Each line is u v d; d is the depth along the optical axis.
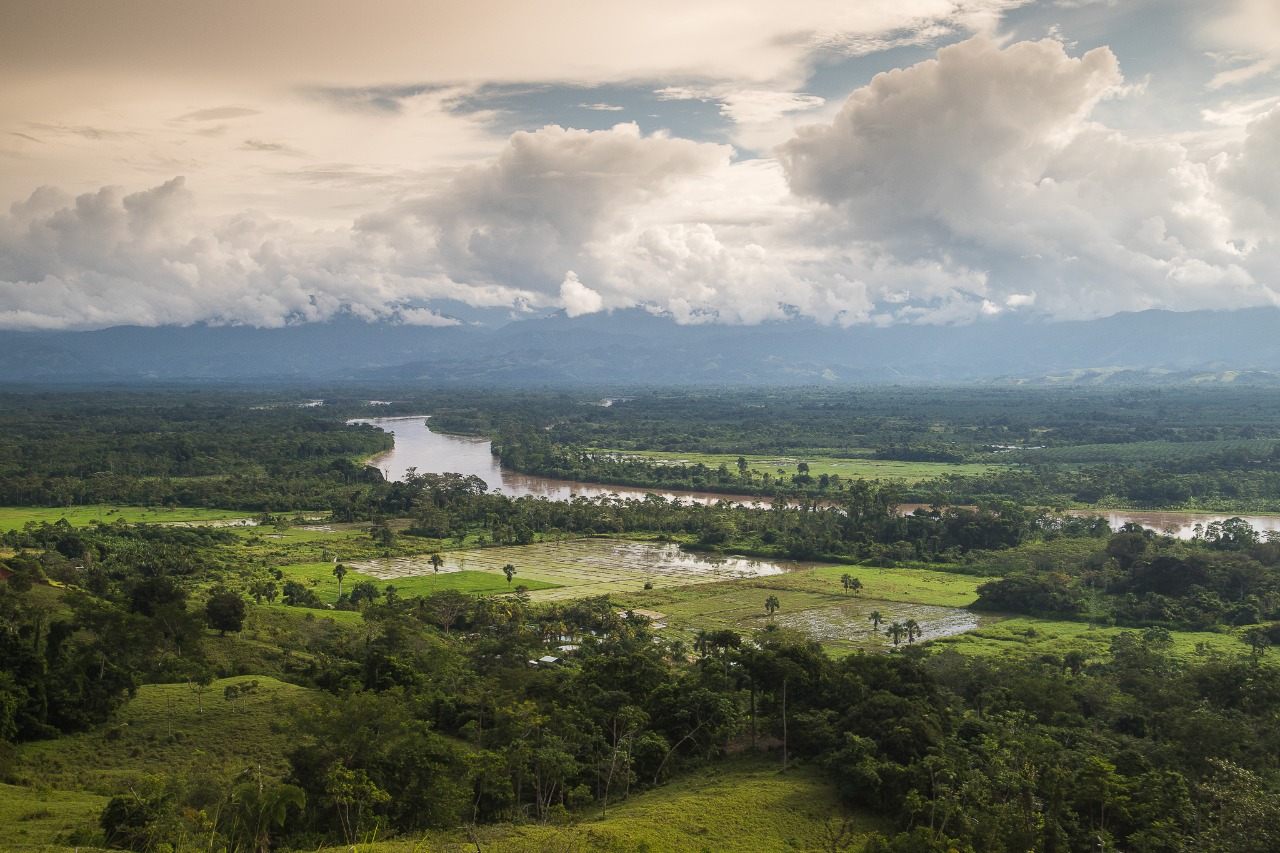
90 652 126.31
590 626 186.62
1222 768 91.19
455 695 126.19
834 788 105.19
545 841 86.94
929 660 150.75
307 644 164.38
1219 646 172.62
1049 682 130.88
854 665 129.50
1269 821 75.69
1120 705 128.75
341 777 89.94
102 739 111.31
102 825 79.38
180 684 132.62
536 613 195.38
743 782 108.44
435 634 179.75
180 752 108.56
